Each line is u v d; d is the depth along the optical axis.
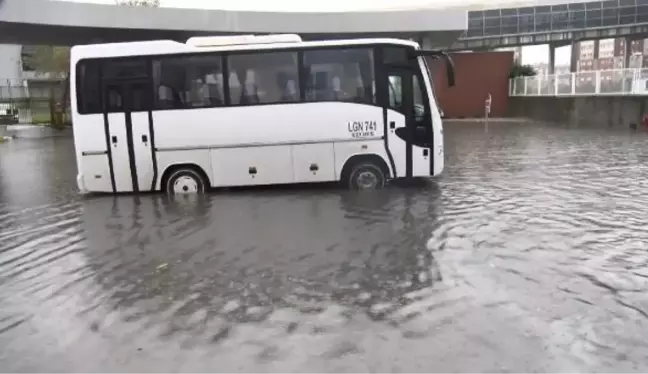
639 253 7.08
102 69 11.53
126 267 7.14
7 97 50.88
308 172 11.80
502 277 6.30
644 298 5.64
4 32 30.05
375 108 11.66
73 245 8.28
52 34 31.47
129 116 11.62
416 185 12.48
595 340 4.76
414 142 11.76
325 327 5.16
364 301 5.75
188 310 5.68
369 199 10.98
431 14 34.28
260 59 11.55
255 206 10.66
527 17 44.22
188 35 32.59
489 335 4.89
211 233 8.70
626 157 16.45
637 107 26.58
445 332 4.97
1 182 15.21
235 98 11.62
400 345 4.75
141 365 4.57
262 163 11.77
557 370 4.28
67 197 12.40
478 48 45.69
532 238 7.82
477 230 8.34
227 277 6.64
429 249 7.46
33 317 5.62
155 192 12.16
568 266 6.62
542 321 5.15
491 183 12.55
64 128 40.50
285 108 11.64
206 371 4.43
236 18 31.62
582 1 44.16
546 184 12.23
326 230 8.68
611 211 9.42
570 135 24.31
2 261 7.56
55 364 4.64
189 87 11.59
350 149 11.75
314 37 34.72
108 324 5.40
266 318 5.41
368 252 7.45
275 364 4.50
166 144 11.70
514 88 40.47
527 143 21.38
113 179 11.82
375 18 33.81
